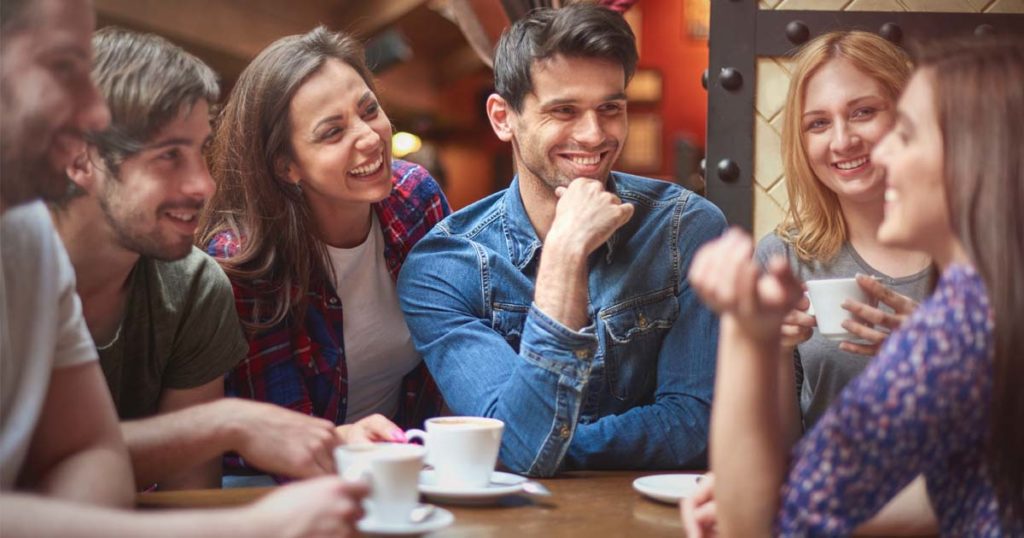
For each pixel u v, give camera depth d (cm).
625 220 182
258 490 153
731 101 258
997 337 94
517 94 201
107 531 97
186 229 166
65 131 112
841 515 98
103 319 179
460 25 329
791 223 222
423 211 238
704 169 262
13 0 106
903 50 216
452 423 153
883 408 95
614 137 201
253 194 214
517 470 177
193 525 98
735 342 103
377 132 212
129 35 161
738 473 103
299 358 221
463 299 207
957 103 100
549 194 207
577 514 140
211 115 176
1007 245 95
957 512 101
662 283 204
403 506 123
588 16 195
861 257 212
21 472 134
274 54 213
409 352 237
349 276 227
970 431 97
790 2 255
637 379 204
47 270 124
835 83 205
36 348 122
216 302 192
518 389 177
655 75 1104
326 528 99
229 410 158
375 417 171
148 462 155
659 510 143
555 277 179
